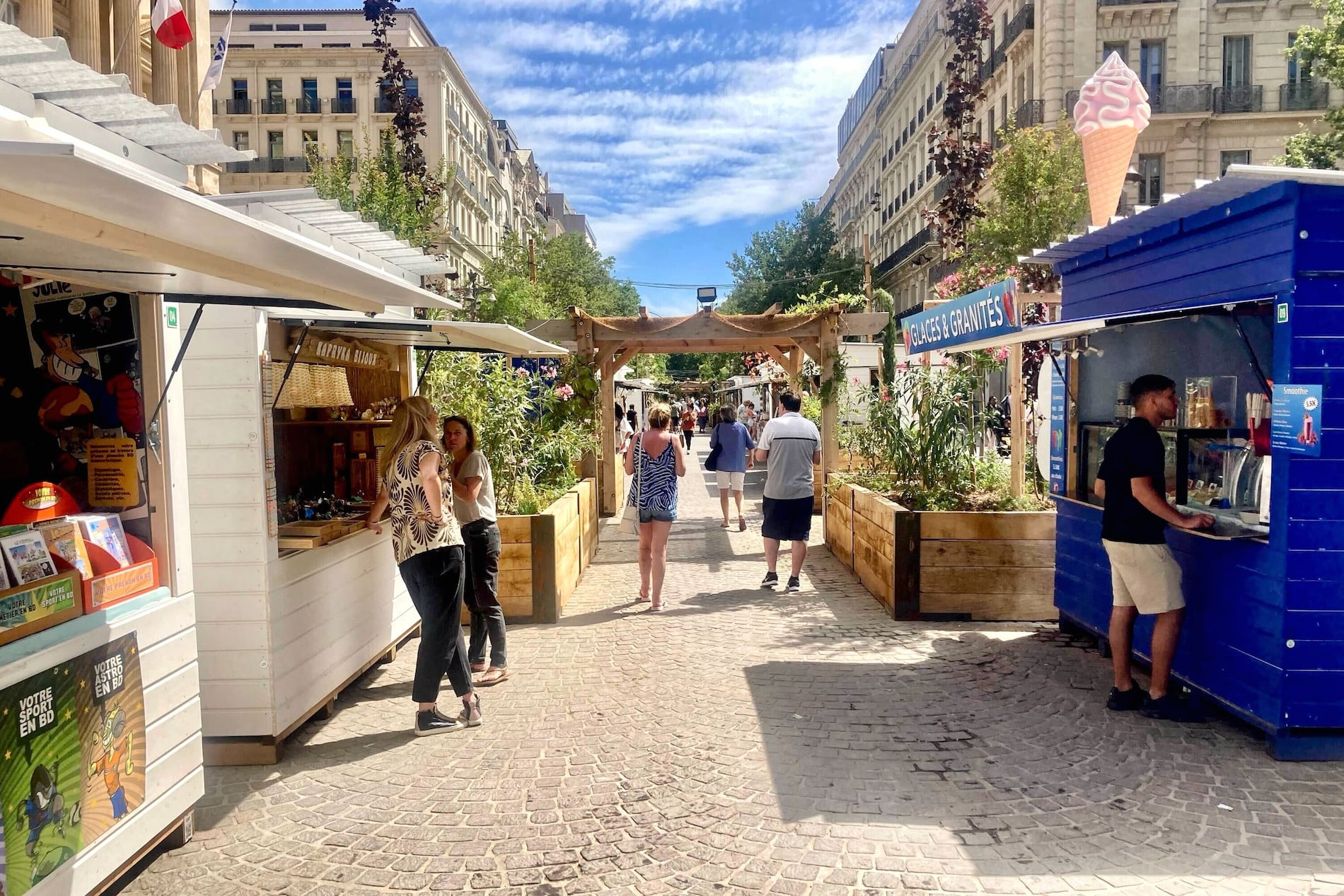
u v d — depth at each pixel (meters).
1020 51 31.44
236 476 3.92
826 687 4.83
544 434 8.92
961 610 6.32
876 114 57.75
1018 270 8.91
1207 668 4.24
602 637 6.06
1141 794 3.45
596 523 10.12
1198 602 4.31
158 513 3.20
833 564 8.88
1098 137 5.25
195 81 20.14
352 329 4.80
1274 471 3.75
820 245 45.50
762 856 3.04
